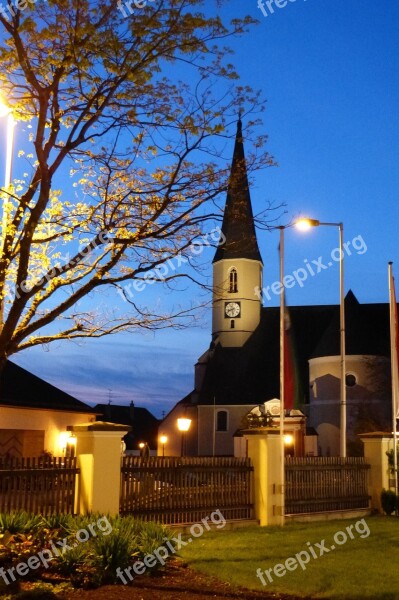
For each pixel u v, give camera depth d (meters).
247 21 13.16
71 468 14.03
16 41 12.09
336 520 19.30
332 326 63.03
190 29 12.70
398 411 23.94
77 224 13.22
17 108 13.09
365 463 21.69
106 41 12.24
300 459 19.31
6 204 12.95
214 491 16.70
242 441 57.75
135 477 14.97
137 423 91.56
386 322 71.81
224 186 13.70
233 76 13.67
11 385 33.41
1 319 12.23
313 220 22.05
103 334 12.97
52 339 12.62
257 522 17.41
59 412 34.72
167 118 13.47
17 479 13.14
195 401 71.56
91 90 13.05
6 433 32.16
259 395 68.19
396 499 21.17
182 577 10.81
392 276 24.03
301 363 72.06
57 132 12.31
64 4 12.09
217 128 13.77
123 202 13.16
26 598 8.98
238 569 11.42
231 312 74.94
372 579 10.89
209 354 73.19
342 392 24.88
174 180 13.33
